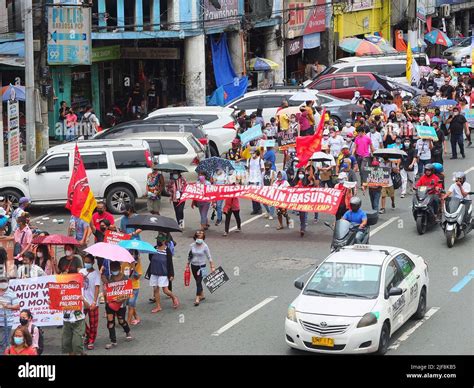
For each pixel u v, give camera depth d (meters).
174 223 28.48
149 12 62.19
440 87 67.94
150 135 44.69
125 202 41.53
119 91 65.38
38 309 24.36
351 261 25.41
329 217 40.78
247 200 44.88
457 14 120.31
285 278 31.45
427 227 37.34
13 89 49.97
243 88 65.50
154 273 28.34
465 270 31.84
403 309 25.23
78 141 42.50
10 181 41.16
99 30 58.00
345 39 80.88
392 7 93.06
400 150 41.31
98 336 26.50
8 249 29.31
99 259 30.33
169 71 67.75
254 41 73.75
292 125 53.31
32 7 49.53
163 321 27.53
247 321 27.14
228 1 66.31
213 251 35.28
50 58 50.16
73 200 30.62
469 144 56.81
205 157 46.53
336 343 23.00
